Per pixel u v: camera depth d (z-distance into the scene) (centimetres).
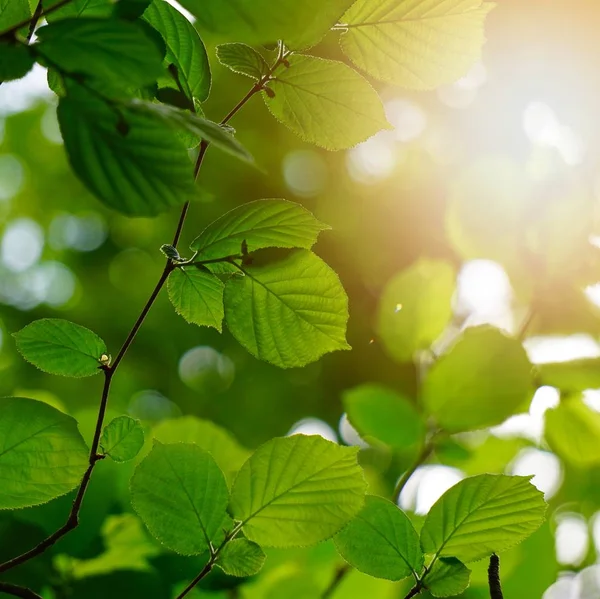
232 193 461
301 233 100
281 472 101
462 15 98
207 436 131
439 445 120
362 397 120
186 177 90
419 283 119
